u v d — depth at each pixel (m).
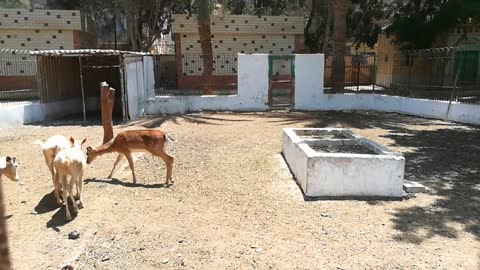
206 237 5.23
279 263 4.59
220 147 10.53
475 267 4.49
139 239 5.17
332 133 9.54
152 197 6.70
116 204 6.33
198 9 17.69
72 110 17.58
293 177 7.83
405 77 22.62
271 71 17.94
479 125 14.00
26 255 4.78
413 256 4.74
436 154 9.80
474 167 8.65
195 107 17.59
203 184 7.46
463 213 6.07
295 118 15.48
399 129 13.28
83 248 4.92
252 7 33.19
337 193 6.71
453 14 20.34
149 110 17.02
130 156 7.39
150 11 25.50
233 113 16.97
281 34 23.14
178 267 4.53
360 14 30.69
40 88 15.43
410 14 23.06
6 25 20.23
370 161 6.65
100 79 18.53
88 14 26.86
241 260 4.66
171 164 7.40
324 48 25.03
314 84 18.31
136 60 15.92
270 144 10.84
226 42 22.77
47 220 5.74
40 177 7.80
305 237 5.24
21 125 13.86
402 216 5.93
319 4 26.50
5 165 5.83
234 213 6.05
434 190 7.15
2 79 20.38
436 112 15.70
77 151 5.96
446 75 21.48
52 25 20.75
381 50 26.56
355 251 4.87
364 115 16.58
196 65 22.64
